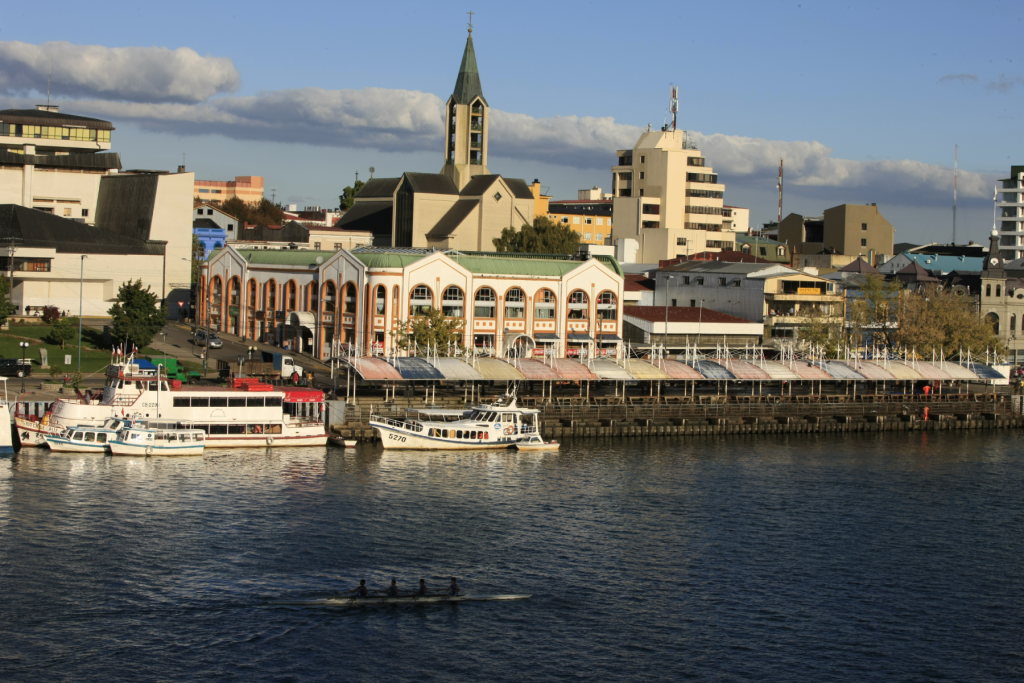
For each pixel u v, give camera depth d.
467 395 162.25
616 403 162.75
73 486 115.00
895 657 82.69
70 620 83.31
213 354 191.75
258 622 84.31
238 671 77.06
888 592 95.25
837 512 119.06
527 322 195.88
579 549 102.75
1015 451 160.88
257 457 132.62
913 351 196.50
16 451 129.38
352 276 187.50
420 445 141.88
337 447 141.38
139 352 184.25
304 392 145.38
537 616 87.38
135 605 86.19
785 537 109.19
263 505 111.44
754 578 97.25
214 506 110.31
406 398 154.25
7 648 78.81
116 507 108.38
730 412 167.38
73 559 94.38
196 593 88.75
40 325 199.25
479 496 118.88
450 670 78.38
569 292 199.25
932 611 91.50
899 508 121.94
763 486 129.75
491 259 195.75
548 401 158.50
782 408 171.75
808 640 85.06
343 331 189.38
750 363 177.50
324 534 103.50
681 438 160.62
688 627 86.44
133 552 96.50
